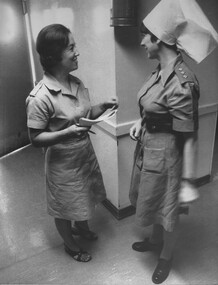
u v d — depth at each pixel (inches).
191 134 49.8
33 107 52.3
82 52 81.7
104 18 66.2
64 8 86.0
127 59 68.2
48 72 53.9
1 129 126.1
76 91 57.4
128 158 79.2
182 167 52.6
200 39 46.1
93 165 64.0
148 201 57.4
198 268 67.2
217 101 91.3
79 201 61.7
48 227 83.6
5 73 121.3
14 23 119.6
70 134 52.8
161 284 63.5
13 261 71.6
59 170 59.2
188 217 84.3
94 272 67.4
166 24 45.8
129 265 69.0
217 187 98.7
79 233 78.0
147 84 53.4
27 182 108.0
